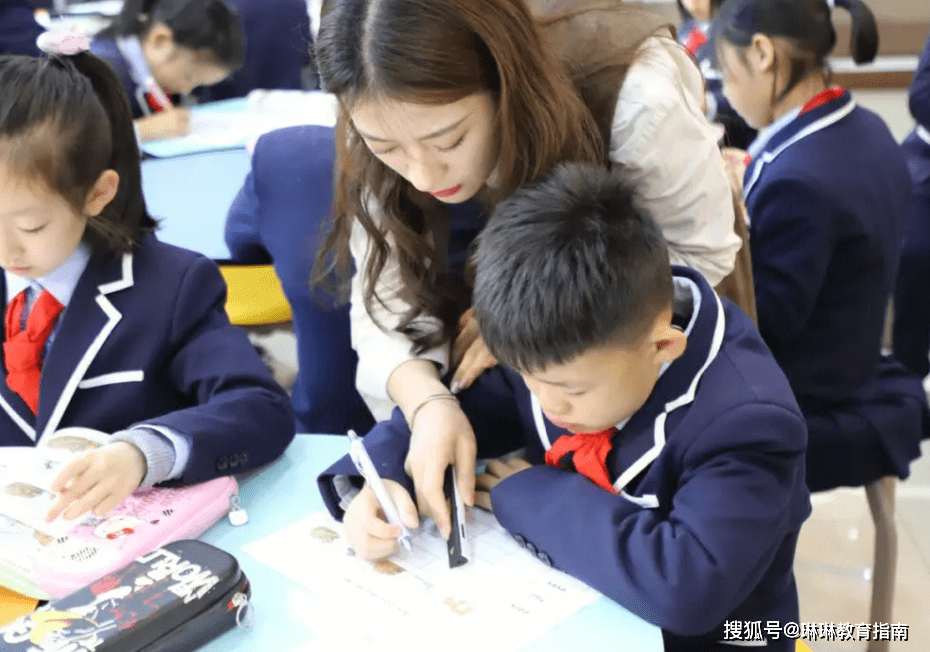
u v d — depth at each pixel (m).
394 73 0.92
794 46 1.65
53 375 1.15
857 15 1.83
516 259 0.90
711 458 0.93
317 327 1.54
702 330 0.95
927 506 2.27
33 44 2.32
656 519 0.92
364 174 1.16
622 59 1.14
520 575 0.92
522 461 1.09
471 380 1.17
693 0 2.05
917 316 2.28
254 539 0.98
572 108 1.03
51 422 1.15
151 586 0.84
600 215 0.90
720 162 1.21
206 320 1.21
